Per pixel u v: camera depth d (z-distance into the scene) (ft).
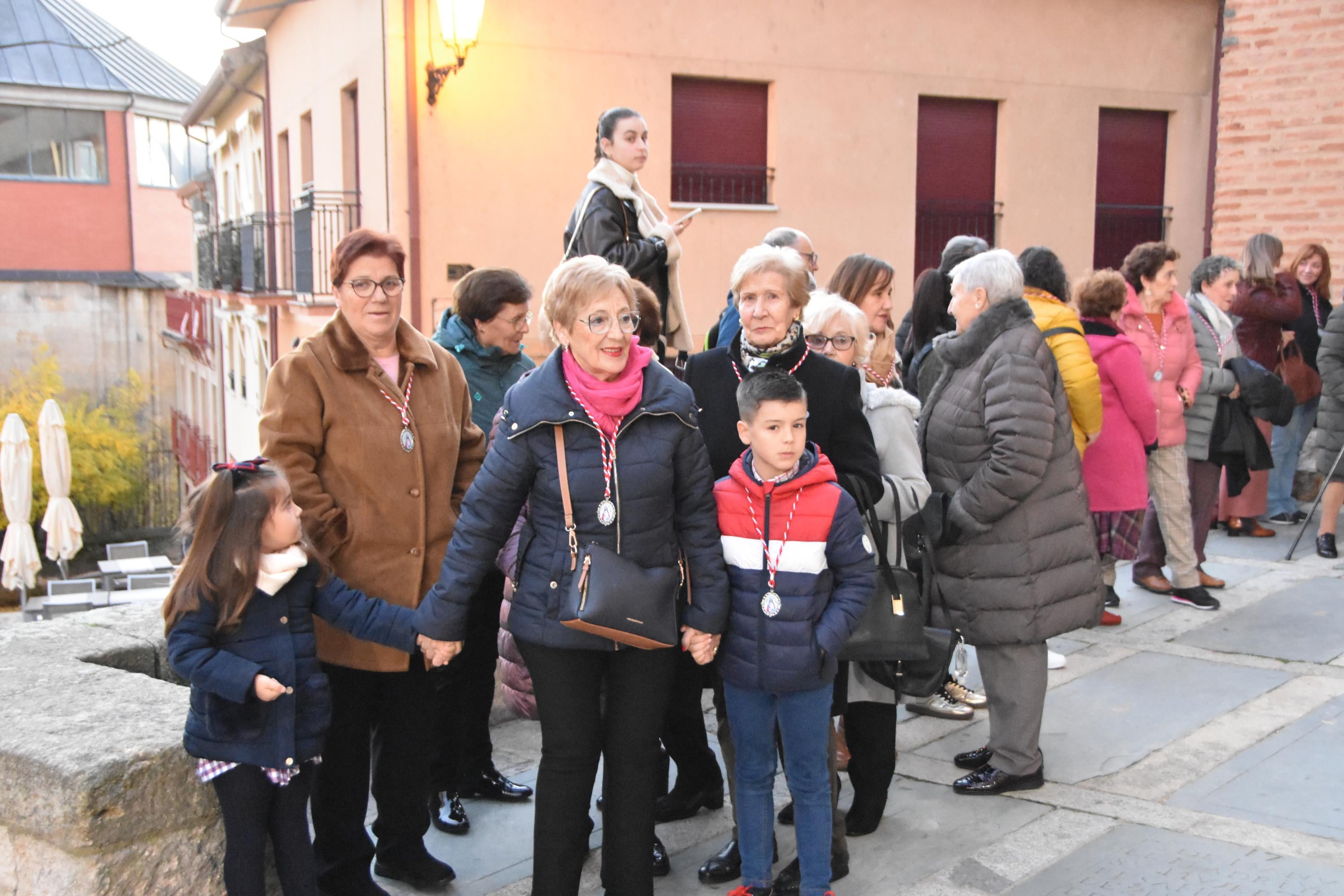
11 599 68.54
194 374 88.99
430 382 10.77
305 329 45.16
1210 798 12.48
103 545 83.82
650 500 9.39
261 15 49.34
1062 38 41.93
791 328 10.61
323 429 10.19
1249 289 24.23
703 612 9.72
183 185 99.40
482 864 11.57
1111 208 44.11
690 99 37.73
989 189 42.32
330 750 10.41
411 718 10.81
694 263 37.76
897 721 15.47
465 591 9.52
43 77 102.83
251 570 8.80
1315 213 27.53
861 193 39.75
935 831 12.01
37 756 8.93
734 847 11.21
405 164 33.88
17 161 103.09
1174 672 16.75
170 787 9.14
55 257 105.09
